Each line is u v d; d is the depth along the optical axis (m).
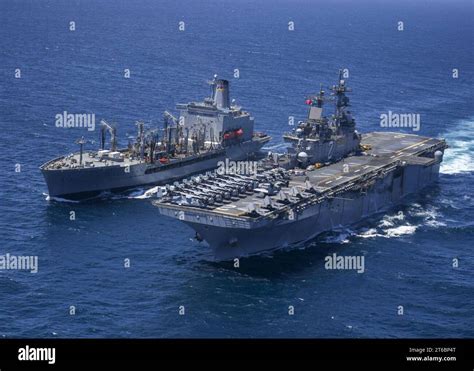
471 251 130.00
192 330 99.75
